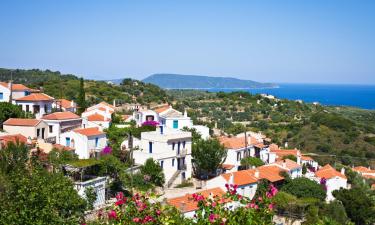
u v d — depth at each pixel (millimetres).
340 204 69438
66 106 98750
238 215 18641
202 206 19641
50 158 55375
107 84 179875
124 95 161875
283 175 75000
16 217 25547
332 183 81312
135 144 75812
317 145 137375
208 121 145125
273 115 180125
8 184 36250
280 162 82312
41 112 83875
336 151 134250
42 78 190500
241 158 85938
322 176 82062
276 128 156000
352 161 124438
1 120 72938
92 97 144125
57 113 77438
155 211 19656
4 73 191250
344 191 73500
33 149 60375
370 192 83438
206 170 75938
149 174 66625
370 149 135750
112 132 81062
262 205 19531
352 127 152000
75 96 141000
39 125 70812
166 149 71500
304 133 148000
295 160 93375
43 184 30359
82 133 68188
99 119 87500
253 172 72250
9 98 86125
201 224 18828
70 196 34312
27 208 26469
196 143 77625
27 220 25812
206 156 74375
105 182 56344
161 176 68000
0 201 28266
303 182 72375
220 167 78688
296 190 70750
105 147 69812
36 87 146125
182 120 92062
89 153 68188
